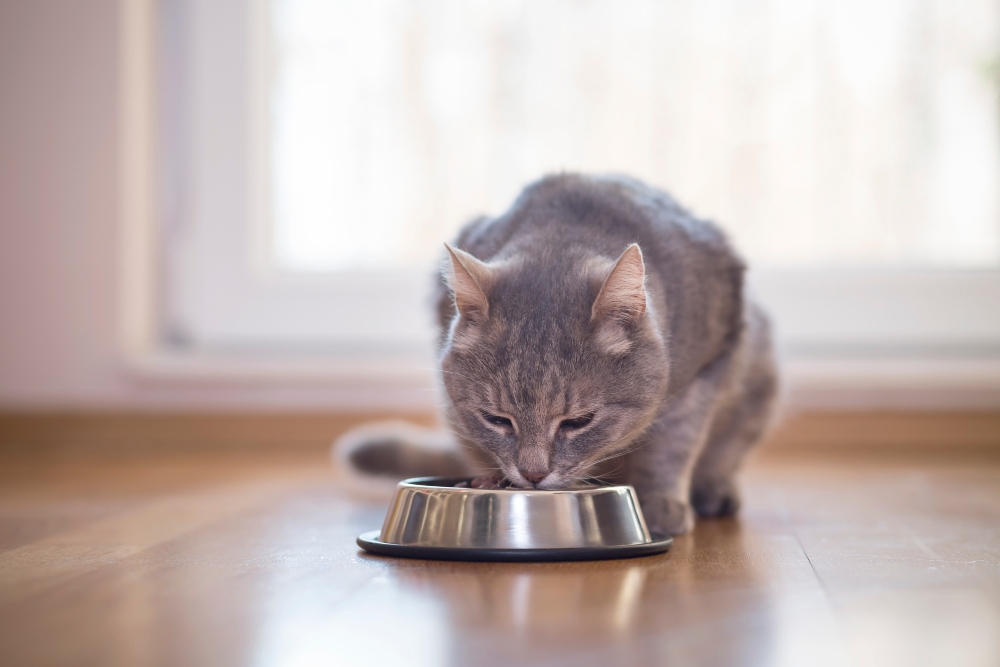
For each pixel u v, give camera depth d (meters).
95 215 1.51
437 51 1.55
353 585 0.64
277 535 0.80
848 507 0.96
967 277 1.46
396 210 1.56
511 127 1.54
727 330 0.91
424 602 0.61
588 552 0.70
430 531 0.71
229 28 1.53
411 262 1.56
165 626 0.57
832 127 1.50
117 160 1.51
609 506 0.72
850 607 0.60
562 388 0.78
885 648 0.55
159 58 1.55
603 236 0.86
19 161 1.51
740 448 0.99
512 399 0.79
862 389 1.45
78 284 1.51
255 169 1.55
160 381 1.50
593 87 1.53
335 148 1.56
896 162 1.50
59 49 1.51
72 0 1.50
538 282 0.81
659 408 0.84
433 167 1.56
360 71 1.56
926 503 0.98
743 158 1.52
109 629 0.57
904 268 1.48
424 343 1.54
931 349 1.48
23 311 1.52
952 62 1.48
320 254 1.57
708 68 1.52
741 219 1.52
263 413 1.50
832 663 0.53
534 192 0.92
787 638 0.56
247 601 0.61
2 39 1.51
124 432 1.51
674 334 0.85
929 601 0.61
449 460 1.05
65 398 1.52
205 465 1.29
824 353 1.49
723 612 0.59
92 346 1.51
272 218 1.57
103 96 1.50
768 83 1.51
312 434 1.50
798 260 1.51
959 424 1.45
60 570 0.68
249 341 1.55
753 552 0.74
